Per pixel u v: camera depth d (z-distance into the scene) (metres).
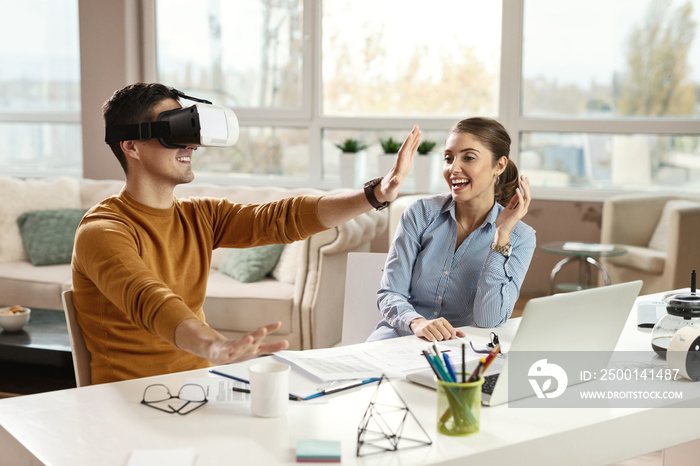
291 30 5.34
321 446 1.18
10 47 5.98
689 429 1.46
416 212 2.23
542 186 5.19
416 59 5.23
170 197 1.82
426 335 1.86
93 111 5.41
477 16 5.11
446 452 1.19
